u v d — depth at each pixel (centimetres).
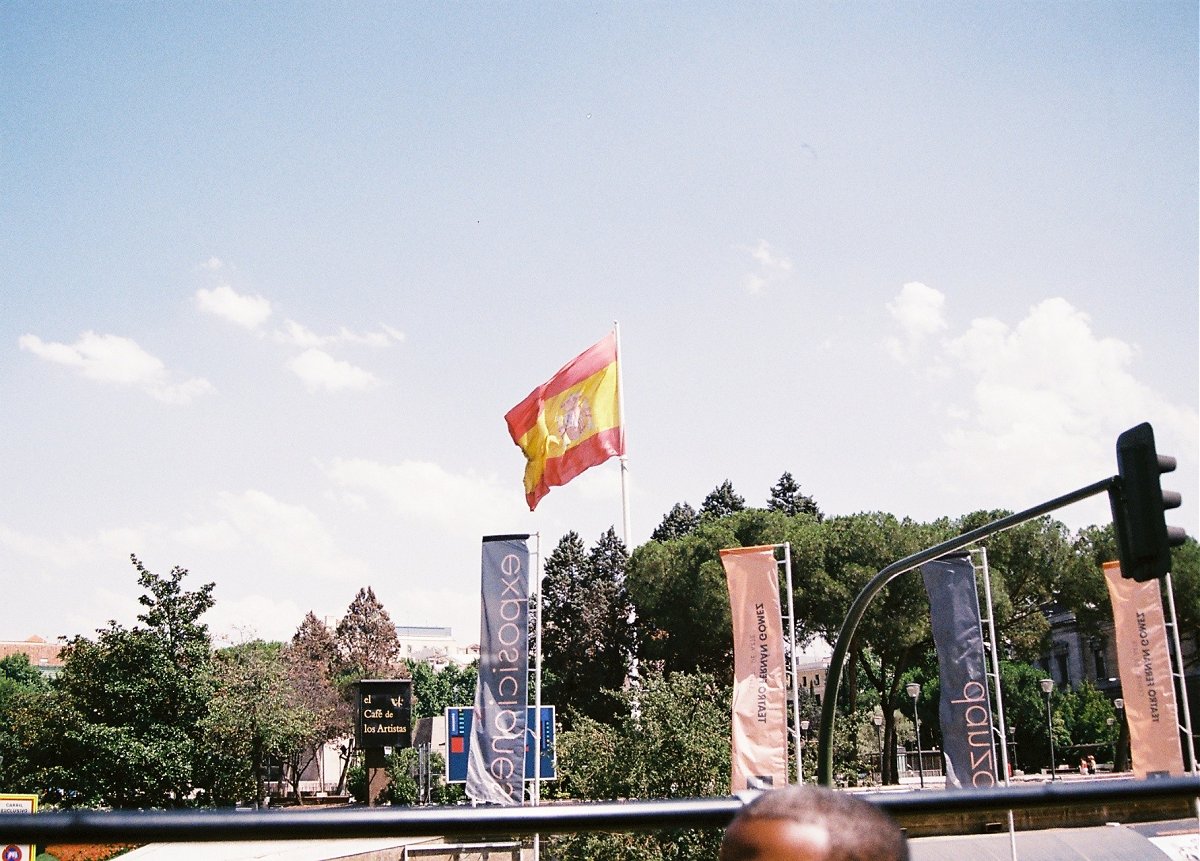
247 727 4891
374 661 10375
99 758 3528
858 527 4769
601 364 2883
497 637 2253
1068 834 2520
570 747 3247
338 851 2019
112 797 3566
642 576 5316
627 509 3117
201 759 3756
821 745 1554
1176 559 4875
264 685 5112
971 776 2192
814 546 4747
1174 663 5050
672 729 2853
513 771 2195
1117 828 2534
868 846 125
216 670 4769
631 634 7794
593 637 7788
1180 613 4938
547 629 8031
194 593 3834
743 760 2122
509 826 195
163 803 3638
